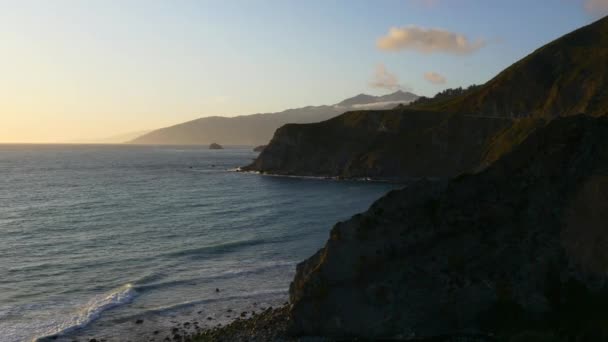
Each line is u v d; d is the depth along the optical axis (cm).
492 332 2320
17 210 7844
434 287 2450
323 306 2542
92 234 5809
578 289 2319
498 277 2417
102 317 3097
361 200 9275
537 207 2641
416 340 2364
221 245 5184
